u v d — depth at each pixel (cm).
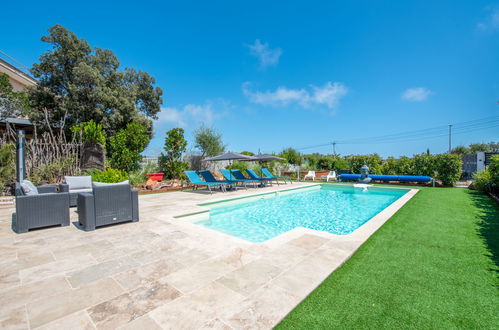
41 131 1530
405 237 408
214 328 184
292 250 345
